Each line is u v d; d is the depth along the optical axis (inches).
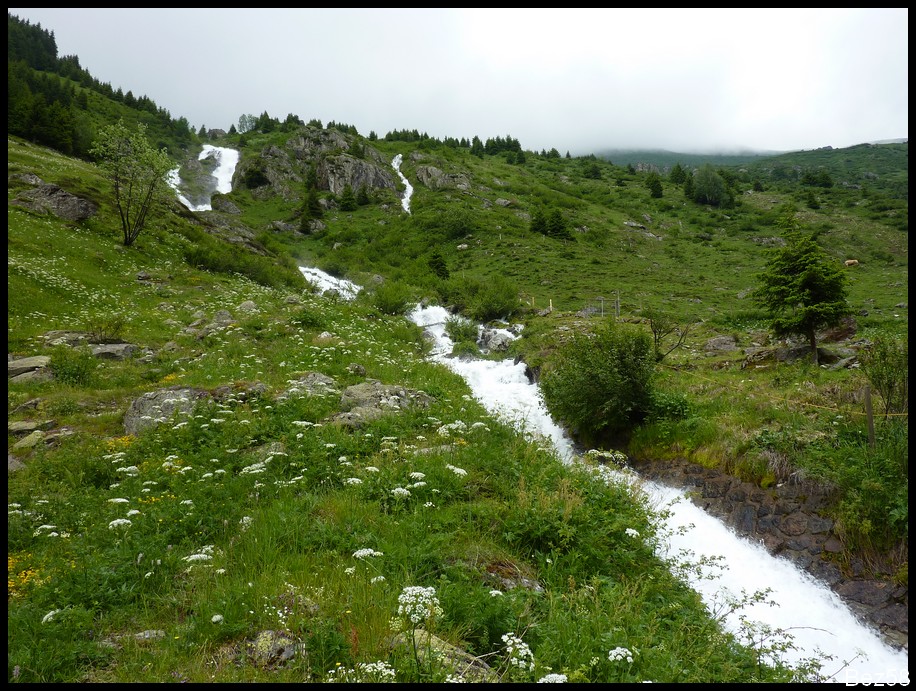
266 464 355.6
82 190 1525.6
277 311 1016.2
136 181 1352.1
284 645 179.0
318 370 645.9
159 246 1385.3
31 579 226.8
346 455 382.6
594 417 548.7
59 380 566.6
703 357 773.3
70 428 461.1
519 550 278.5
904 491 334.3
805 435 418.3
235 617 192.5
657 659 193.8
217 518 277.7
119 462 381.4
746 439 435.2
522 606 216.2
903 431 379.6
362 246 3139.8
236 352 711.7
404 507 302.7
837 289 606.5
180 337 794.2
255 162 4562.0
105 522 283.1
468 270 2492.6
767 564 351.3
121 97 5679.1
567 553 279.0
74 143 2714.1
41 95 3014.3
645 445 510.0
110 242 1272.1
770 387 553.0
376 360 744.3
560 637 195.8
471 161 5679.1
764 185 5177.2
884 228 3203.7
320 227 3540.8
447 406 552.1
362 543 253.8
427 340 1081.4
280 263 1919.3
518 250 2741.1
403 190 4589.1
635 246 3102.9
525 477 363.3
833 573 328.8
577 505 320.5
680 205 4323.3
